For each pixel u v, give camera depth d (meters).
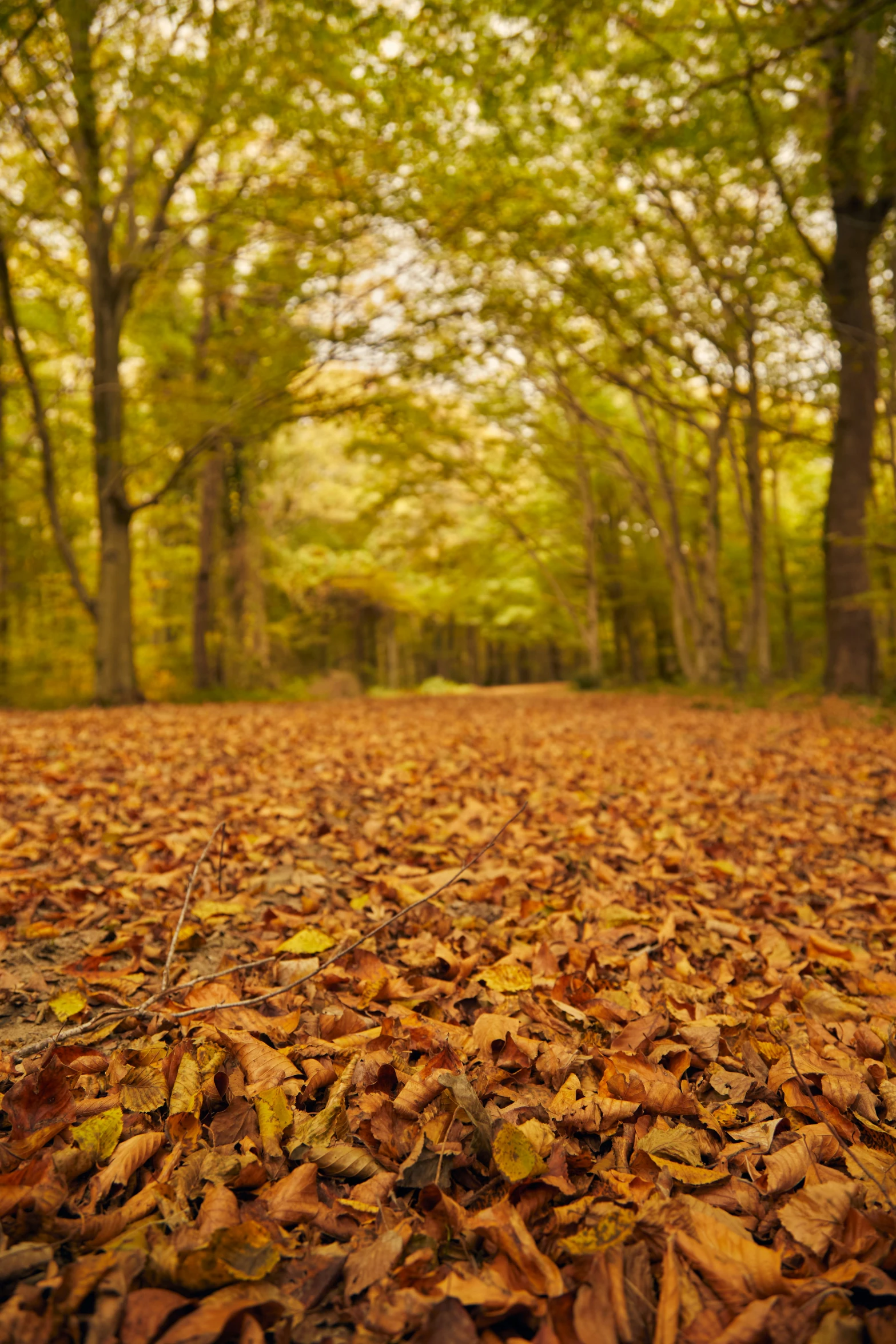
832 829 4.15
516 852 3.63
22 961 2.33
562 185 12.62
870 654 13.09
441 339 14.08
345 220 12.08
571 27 7.64
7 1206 1.15
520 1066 1.69
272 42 10.13
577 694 22.25
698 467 18.86
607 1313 1.02
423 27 7.66
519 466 23.52
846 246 12.65
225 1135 1.44
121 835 3.68
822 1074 1.66
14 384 15.48
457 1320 0.99
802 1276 1.13
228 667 21.83
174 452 19.94
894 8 6.51
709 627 19.73
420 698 20.70
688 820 4.32
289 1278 1.09
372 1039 1.81
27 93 10.88
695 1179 1.31
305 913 2.77
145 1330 0.96
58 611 20.34
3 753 5.98
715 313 15.67
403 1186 1.30
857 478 13.12
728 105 9.28
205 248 14.49
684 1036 1.85
